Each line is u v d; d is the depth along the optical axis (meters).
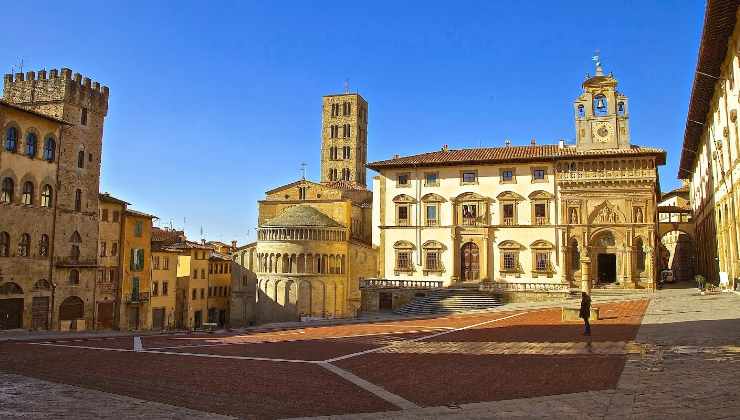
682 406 15.27
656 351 24.97
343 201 102.38
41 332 55.75
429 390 19.34
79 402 17.77
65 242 67.06
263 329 52.75
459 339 34.69
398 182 83.75
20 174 60.22
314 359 27.53
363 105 144.62
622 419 14.40
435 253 80.94
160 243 101.38
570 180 75.19
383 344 33.50
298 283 90.00
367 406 17.12
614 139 76.06
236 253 104.62
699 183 88.56
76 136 70.00
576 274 75.12
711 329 31.02
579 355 25.70
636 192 73.12
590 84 77.88
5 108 58.41
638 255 73.25
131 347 34.47
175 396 18.78
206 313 111.38
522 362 24.61
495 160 78.44
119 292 79.88
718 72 57.59
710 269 76.44
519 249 77.19
